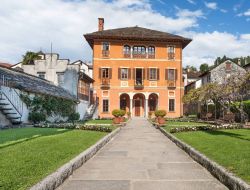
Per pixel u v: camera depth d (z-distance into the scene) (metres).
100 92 49.16
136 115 50.56
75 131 17.84
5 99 19.59
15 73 25.19
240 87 28.41
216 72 51.69
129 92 49.34
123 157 10.20
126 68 49.47
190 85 64.38
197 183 6.72
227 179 6.39
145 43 49.75
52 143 11.29
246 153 9.28
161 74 49.78
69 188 6.27
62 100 29.89
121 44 49.50
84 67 59.09
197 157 9.30
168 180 6.98
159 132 21.22
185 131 19.95
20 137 13.02
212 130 20.89
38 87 25.44
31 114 23.16
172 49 50.16
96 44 49.31
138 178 7.16
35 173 6.39
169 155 10.69
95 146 11.05
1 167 6.84
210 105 41.12
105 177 7.24
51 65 39.31
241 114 29.69
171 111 49.62
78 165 8.23
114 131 18.58
